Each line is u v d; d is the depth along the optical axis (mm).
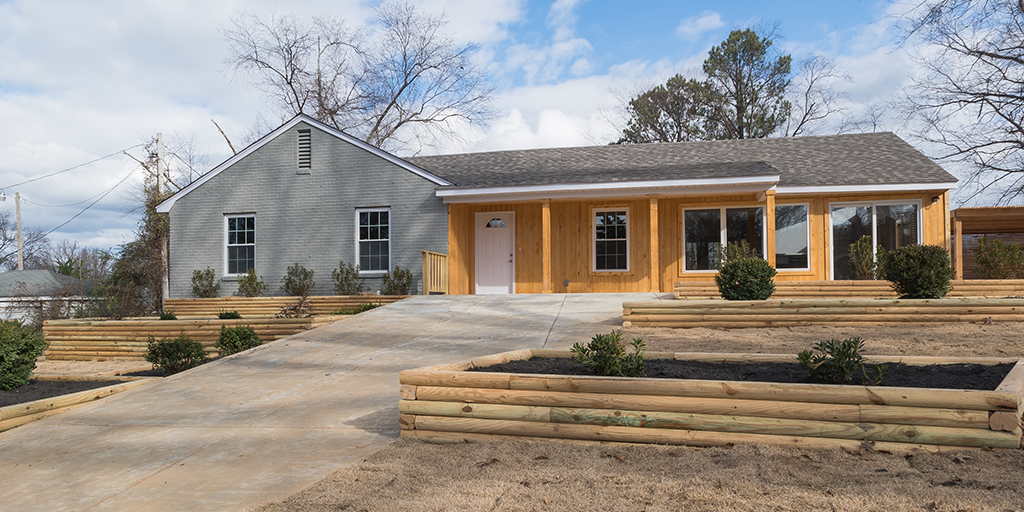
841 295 12039
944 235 14984
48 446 5168
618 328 9359
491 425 4438
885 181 14836
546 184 15023
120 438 5254
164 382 7156
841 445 3854
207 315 15438
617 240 16469
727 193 14758
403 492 3562
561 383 4328
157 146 24203
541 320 10266
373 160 16594
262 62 33188
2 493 4129
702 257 16000
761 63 34312
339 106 34750
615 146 19938
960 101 21422
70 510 3740
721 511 3037
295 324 10680
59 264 38875
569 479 3619
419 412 4594
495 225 17125
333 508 3396
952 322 8922
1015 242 18359
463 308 11797
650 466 3764
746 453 3867
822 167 16281
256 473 4184
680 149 19109
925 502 3021
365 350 8422
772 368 5141
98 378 7461
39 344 7211
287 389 6613
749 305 9219
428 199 16203
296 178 17062
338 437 4910
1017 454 3584
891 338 8141
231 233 17500
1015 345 7434
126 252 25141
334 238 16781
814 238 15539
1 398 6520
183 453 4742
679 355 5586
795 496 3174
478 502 3338
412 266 16234
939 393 3742
